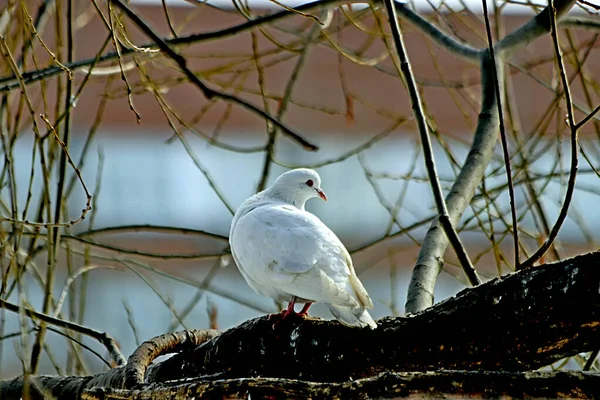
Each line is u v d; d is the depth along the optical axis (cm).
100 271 1842
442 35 1149
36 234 1049
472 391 600
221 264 1166
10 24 1024
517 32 1101
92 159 2016
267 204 1017
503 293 666
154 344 853
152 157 2059
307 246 866
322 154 2088
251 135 2097
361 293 809
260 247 890
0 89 961
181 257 1160
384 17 1228
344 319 738
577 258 644
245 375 796
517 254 771
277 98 1208
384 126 2089
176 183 2061
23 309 834
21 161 1802
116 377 823
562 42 1267
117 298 1844
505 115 1199
